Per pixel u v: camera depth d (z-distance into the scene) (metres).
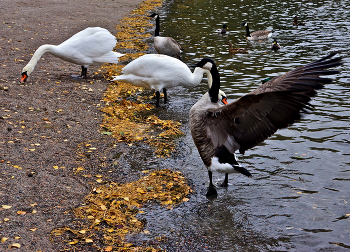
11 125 7.66
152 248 4.57
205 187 6.08
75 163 6.54
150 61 8.90
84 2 24.55
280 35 17.02
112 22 19.36
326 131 7.94
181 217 5.27
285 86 3.84
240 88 10.44
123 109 9.23
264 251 4.55
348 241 4.70
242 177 6.36
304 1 26.09
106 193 5.74
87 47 10.57
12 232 4.64
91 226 4.91
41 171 6.14
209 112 5.15
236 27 18.84
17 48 13.41
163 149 7.27
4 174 5.88
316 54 13.73
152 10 23.41
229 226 5.06
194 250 4.58
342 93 10.02
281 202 5.59
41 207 5.22
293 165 6.66
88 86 10.59
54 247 4.48
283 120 4.25
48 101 9.13
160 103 9.81
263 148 7.35
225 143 5.16
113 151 7.13
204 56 13.90
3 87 9.66
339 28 17.73
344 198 5.63
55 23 17.88
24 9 20.61
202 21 20.22
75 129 7.83
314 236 4.81
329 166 6.57
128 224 5.06
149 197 5.71
